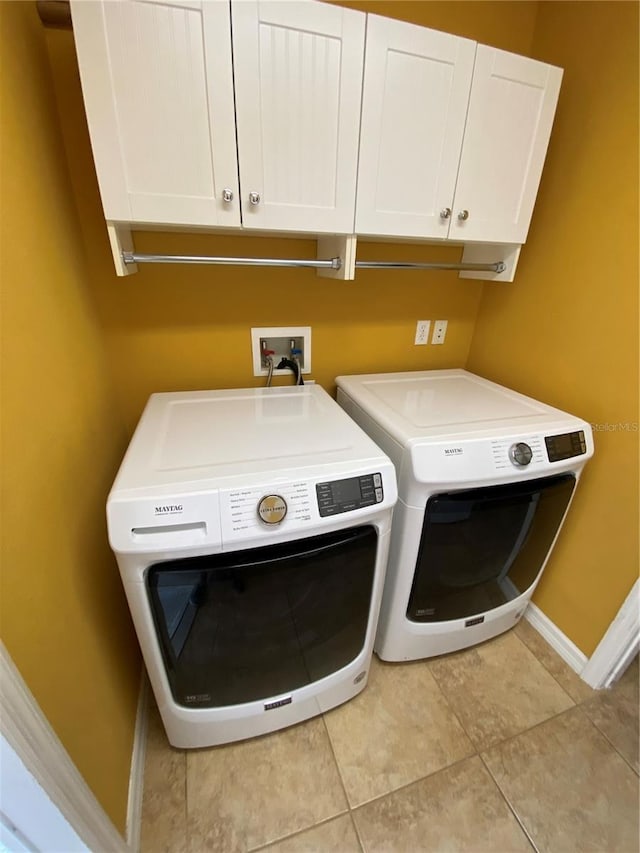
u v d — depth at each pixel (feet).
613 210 3.87
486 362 5.74
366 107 3.23
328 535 2.98
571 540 4.70
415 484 3.38
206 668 3.20
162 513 2.50
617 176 3.80
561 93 4.26
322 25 2.89
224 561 2.69
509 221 4.14
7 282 2.23
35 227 2.70
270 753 3.84
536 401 4.51
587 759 3.88
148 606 2.72
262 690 3.53
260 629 3.12
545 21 4.38
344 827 3.37
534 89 3.66
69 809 2.16
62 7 3.00
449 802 3.54
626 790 3.66
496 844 3.30
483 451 3.50
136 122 2.81
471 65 3.37
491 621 4.68
